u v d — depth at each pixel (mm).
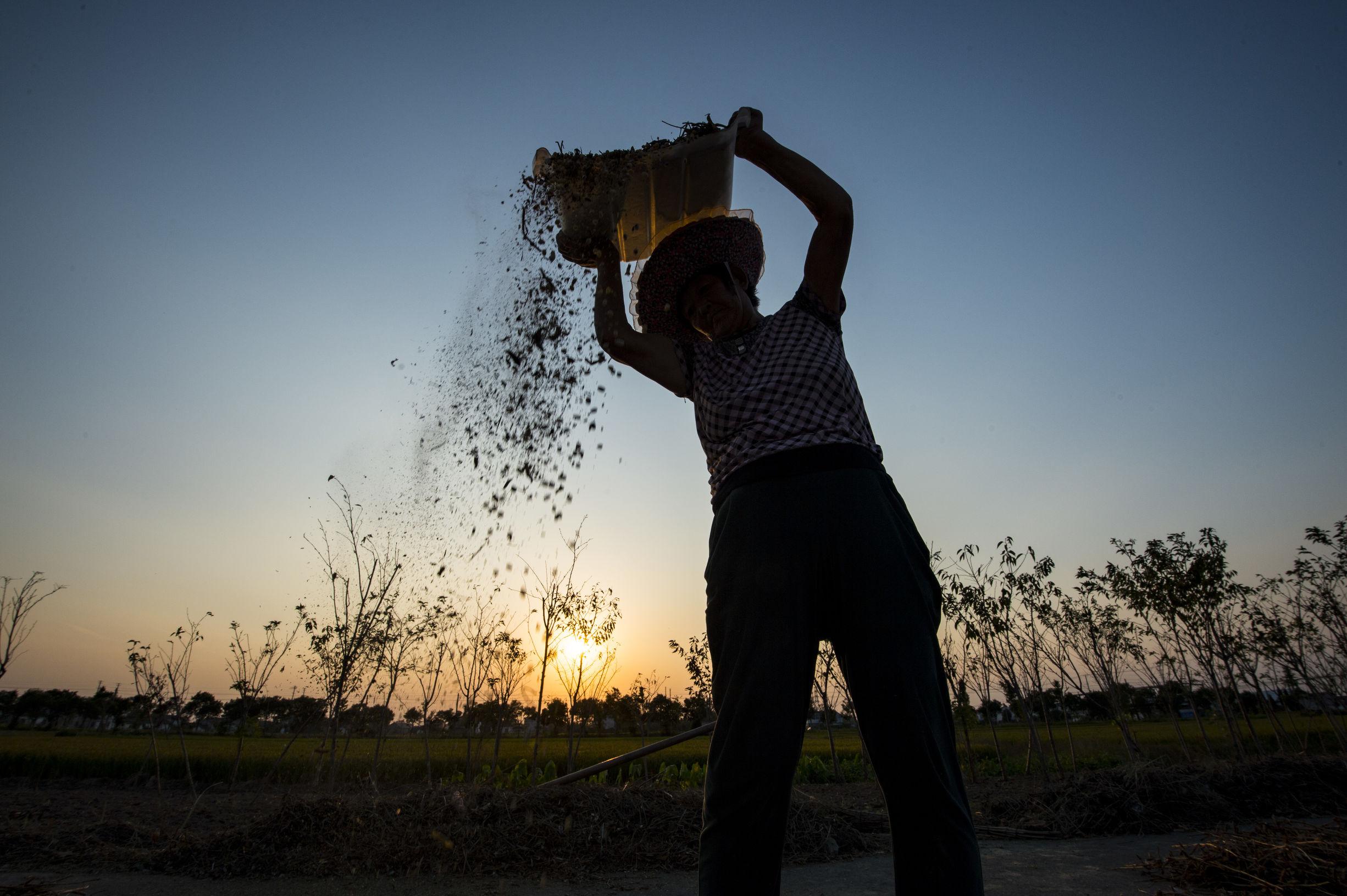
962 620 8844
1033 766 10414
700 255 1510
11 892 2340
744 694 967
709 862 964
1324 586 7824
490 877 2660
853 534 991
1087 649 8742
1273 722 8258
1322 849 2182
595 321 1481
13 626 5785
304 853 2830
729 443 1140
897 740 938
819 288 1254
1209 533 8453
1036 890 2301
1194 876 2318
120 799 6301
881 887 2535
